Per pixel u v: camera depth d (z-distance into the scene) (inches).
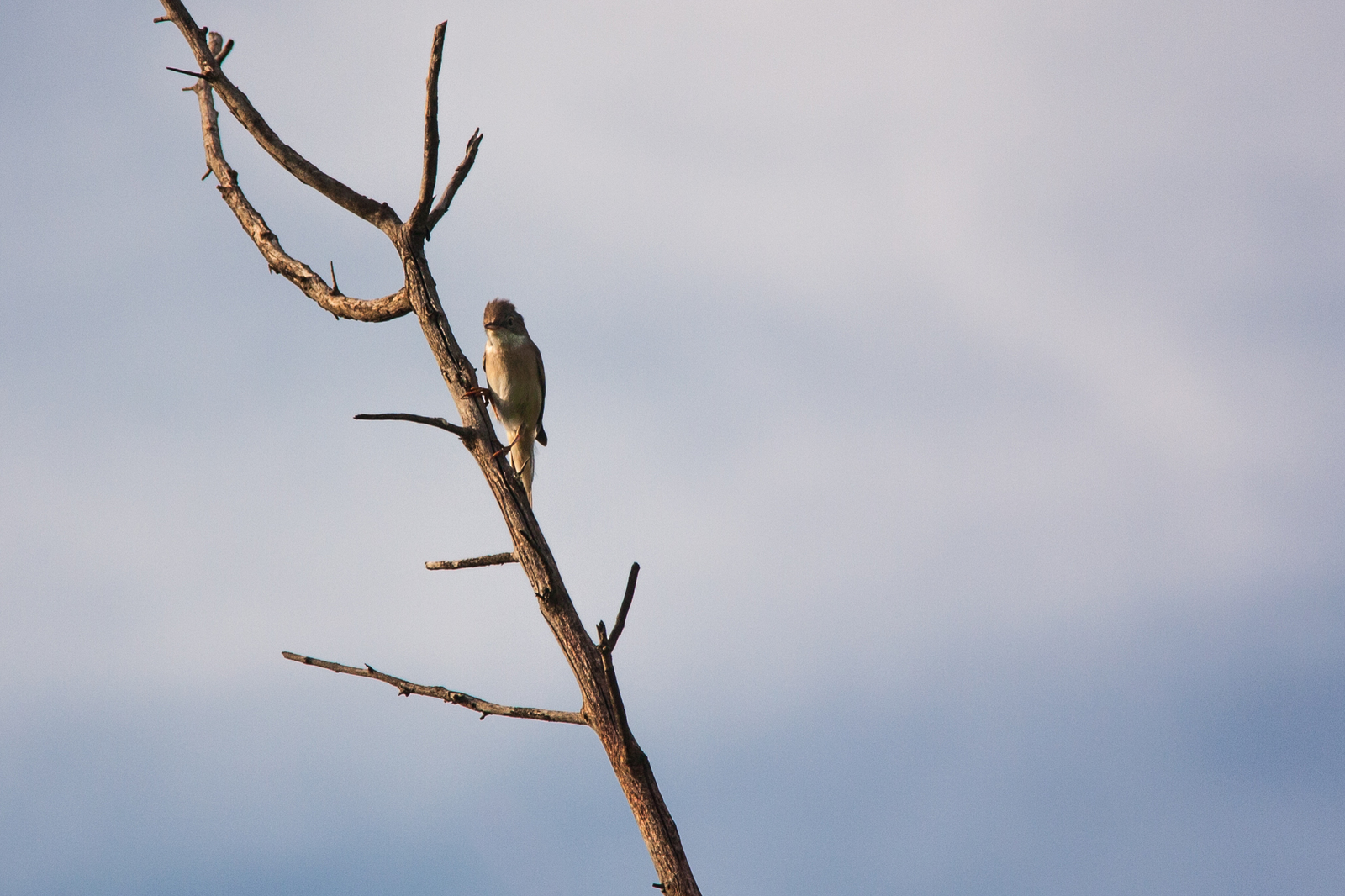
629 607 314.8
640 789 348.2
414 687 374.9
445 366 408.5
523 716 369.4
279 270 470.6
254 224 486.6
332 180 429.1
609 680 328.2
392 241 417.4
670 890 336.2
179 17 450.9
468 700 372.2
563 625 378.9
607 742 354.0
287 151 432.1
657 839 343.0
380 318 434.9
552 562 385.7
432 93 371.9
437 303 412.5
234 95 435.5
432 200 400.8
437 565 406.9
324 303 453.1
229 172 507.2
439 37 365.7
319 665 383.2
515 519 389.4
